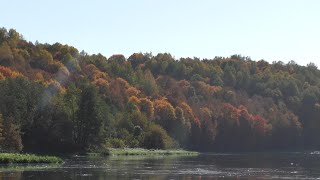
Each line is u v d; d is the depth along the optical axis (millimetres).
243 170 82188
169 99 192750
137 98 179625
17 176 61969
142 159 109062
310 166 94438
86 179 61281
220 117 192375
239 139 192375
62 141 119250
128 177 65062
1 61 171750
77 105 122625
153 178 64625
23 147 111812
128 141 147500
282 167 91000
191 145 180125
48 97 124500
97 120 121812
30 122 115125
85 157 111125
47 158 86062
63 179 60281
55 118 120188
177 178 65875
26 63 183125
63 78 178625
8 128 98812
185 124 175500
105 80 185625
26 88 116812
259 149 195500
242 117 194375
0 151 94750
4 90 110500
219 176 70688
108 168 78312
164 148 154875
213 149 186250
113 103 173750
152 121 172375
